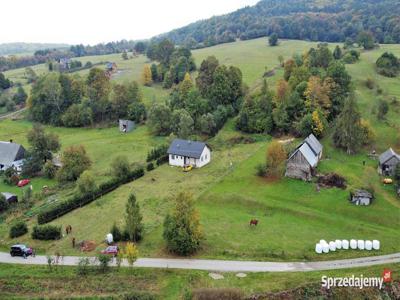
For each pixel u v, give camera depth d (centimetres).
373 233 7275
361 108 12269
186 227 6450
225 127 12950
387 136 10919
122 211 7969
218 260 6319
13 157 11412
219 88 13800
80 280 5869
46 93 15800
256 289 5597
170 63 19400
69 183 10038
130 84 15675
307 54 16338
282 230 7312
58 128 15362
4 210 8625
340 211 7969
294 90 12638
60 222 7675
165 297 5462
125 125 13862
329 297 5650
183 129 11994
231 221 7625
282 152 9262
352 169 9525
